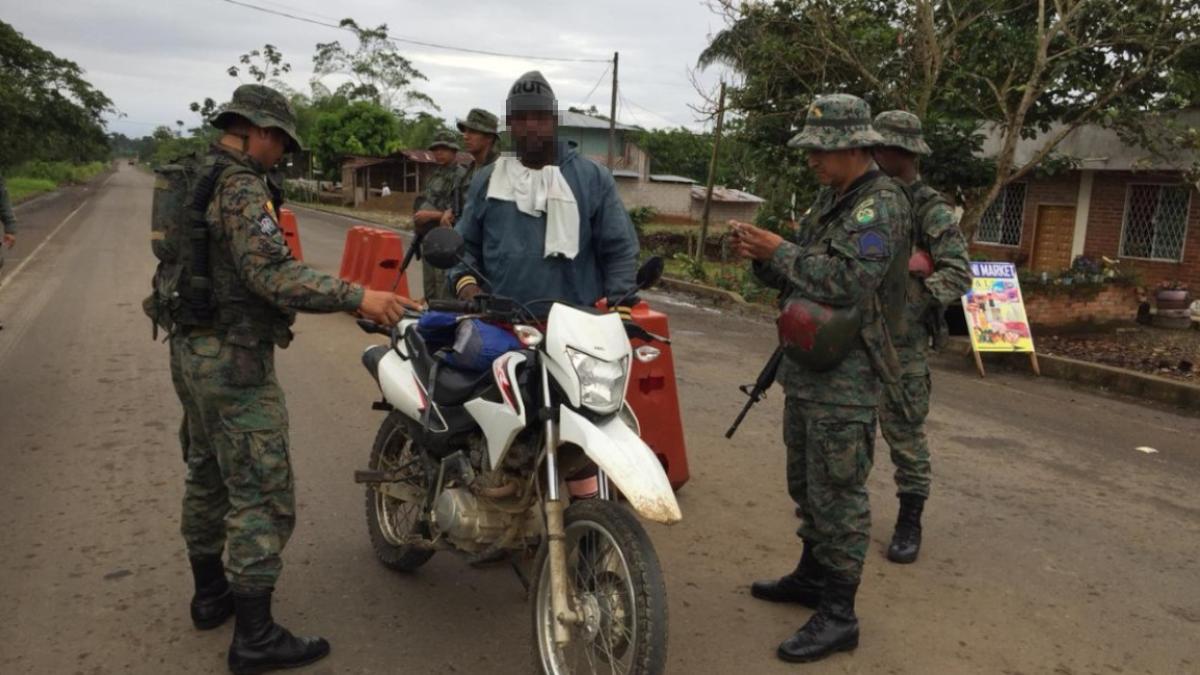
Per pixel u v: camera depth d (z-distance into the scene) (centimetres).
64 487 485
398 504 404
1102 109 1084
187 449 331
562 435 283
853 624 338
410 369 358
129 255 1686
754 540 441
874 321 315
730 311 1242
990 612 377
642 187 3684
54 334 903
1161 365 898
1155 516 492
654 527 454
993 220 1622
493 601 375
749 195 3291
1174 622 372
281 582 385
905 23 1138
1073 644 352
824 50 1138
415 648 336
